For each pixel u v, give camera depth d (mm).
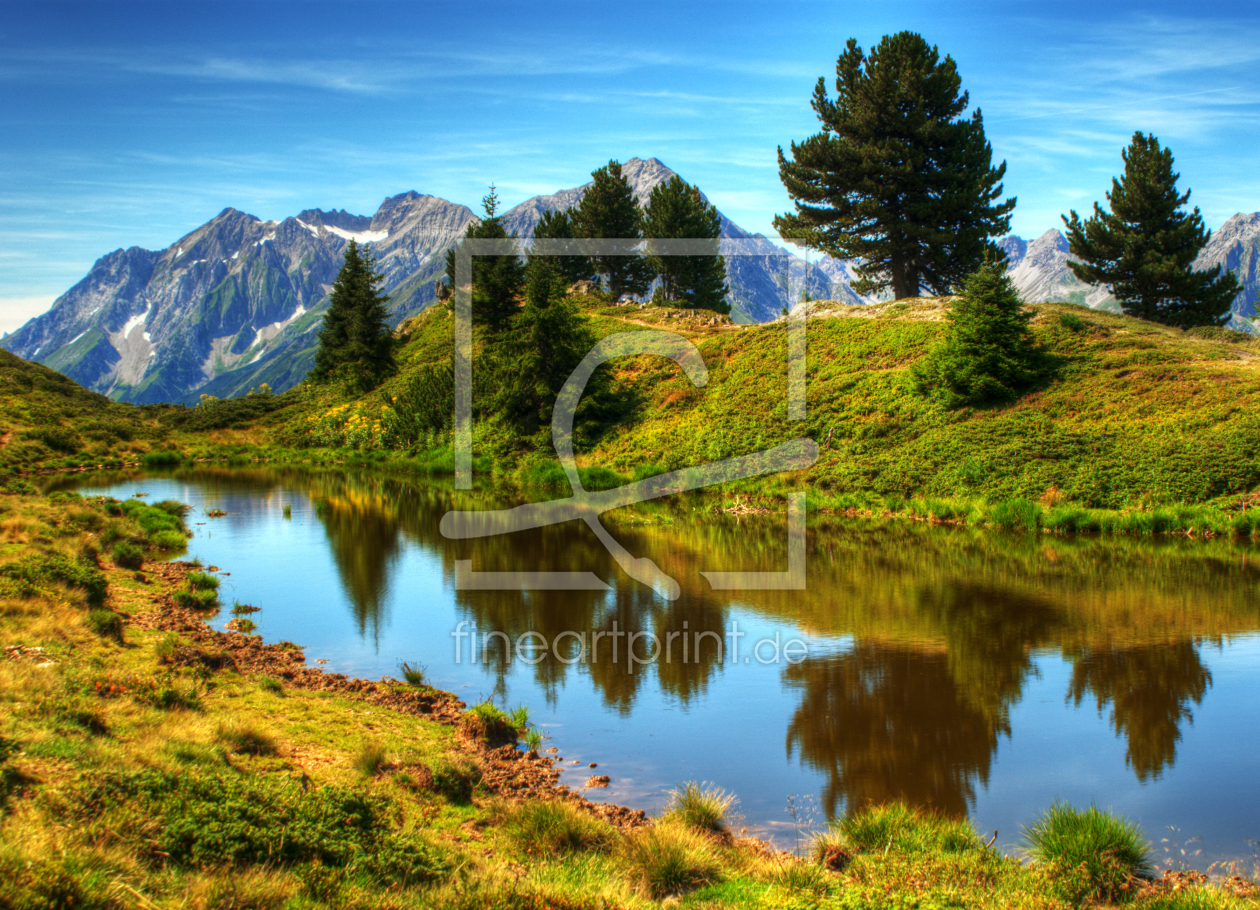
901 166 47594
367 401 66812
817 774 10492
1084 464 30312
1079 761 10758
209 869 5895
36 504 26641
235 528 29656
